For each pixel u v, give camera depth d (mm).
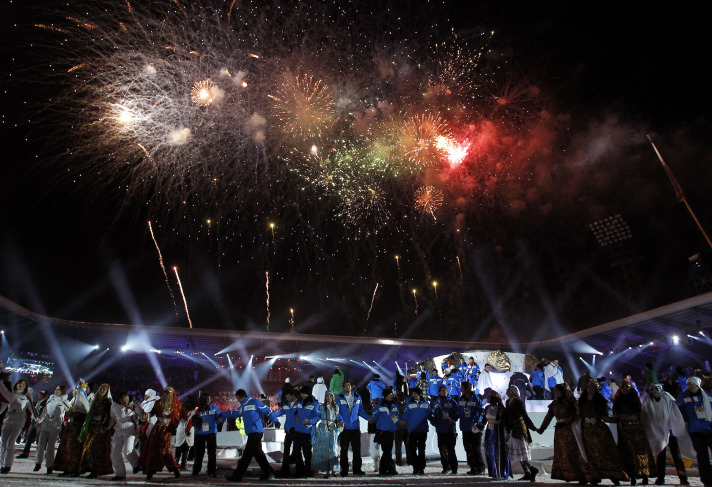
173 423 10234
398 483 9117
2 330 25000
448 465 11180
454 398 11664
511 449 9438
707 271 25172
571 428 9023
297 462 10359
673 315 24047
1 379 10008
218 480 9875
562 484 8875
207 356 32812
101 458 9867
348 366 35938
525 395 14086
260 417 10180
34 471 10711
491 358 16281
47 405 10984
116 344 28703
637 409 8977
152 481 9594
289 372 34688
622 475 8531
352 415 11148
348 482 9383
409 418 11391
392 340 31094
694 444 8109
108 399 10141
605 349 31188
